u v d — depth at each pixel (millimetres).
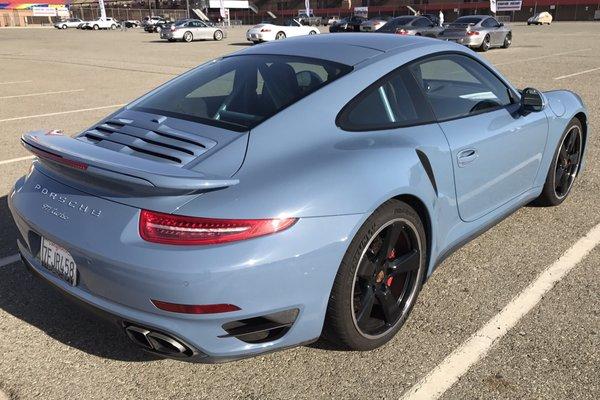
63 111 9469
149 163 2209
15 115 9109
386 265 2623
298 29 29750
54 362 2625
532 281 3287
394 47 3055
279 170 2283
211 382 2479
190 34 32469
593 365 2516
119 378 2514
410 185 2545
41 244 2510
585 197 4684
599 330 2779
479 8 77812
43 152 2408
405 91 2861
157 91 3170
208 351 2188
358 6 89875
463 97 3205
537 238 3881
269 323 2244
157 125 2654
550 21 56219
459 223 3127
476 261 3559
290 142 2430
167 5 121000
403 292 2773
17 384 2467
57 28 67750
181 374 2537
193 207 2107
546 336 2738
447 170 2869
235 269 2053
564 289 3186
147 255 2070
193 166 2273
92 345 2758
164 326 2131
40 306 3115
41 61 19781
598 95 9695
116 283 2158
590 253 3635
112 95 11297
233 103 2711
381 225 2439
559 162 4293
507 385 2396
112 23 65250
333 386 2428
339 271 2328
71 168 2320
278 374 2518
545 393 2344
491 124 3242
